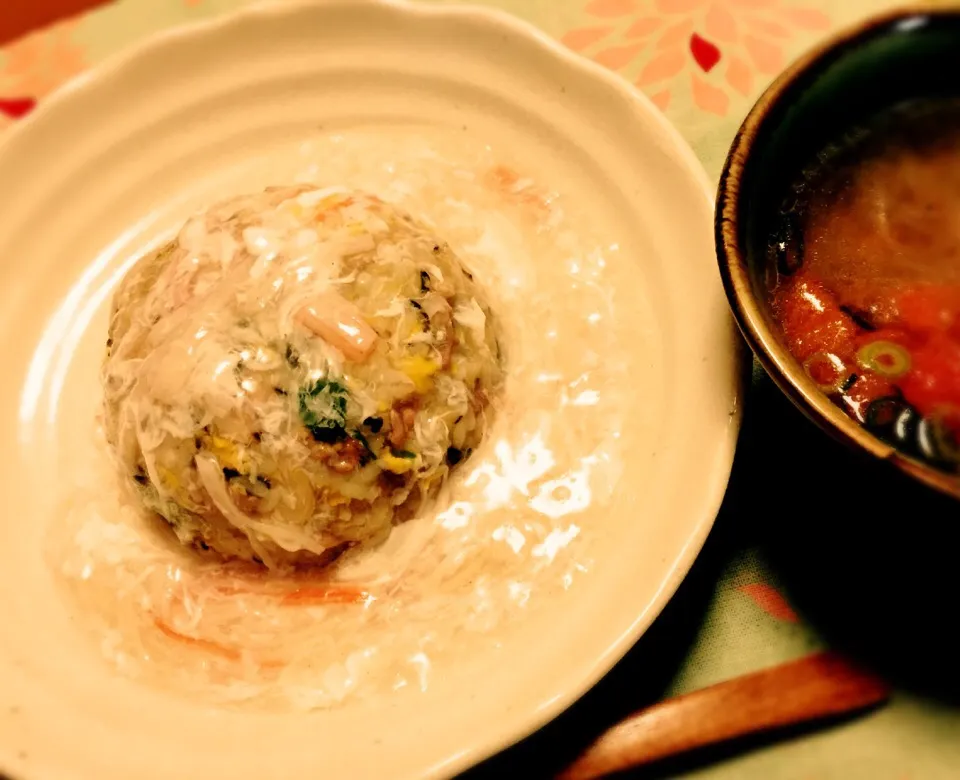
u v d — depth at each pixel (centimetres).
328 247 35
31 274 39
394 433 34
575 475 35
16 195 39
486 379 36
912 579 32
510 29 39
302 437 33
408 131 41
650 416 35
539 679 30
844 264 31
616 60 42
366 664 33
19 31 48
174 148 41
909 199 31
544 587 34
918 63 31
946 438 28
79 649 34
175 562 35
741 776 30
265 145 42
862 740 30
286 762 30
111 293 40
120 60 40
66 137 40
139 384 35
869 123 32
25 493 37
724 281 29
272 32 41
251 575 35
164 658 34
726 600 32
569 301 38
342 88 42
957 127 32
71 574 35
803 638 32
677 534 31
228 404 33
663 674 32
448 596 34
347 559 35
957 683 31
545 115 39
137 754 31
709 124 40
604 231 39
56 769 30
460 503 35
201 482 34
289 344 34
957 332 29
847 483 33
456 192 40
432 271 36
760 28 43
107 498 37
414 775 29
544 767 30
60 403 38
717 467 31
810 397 27
